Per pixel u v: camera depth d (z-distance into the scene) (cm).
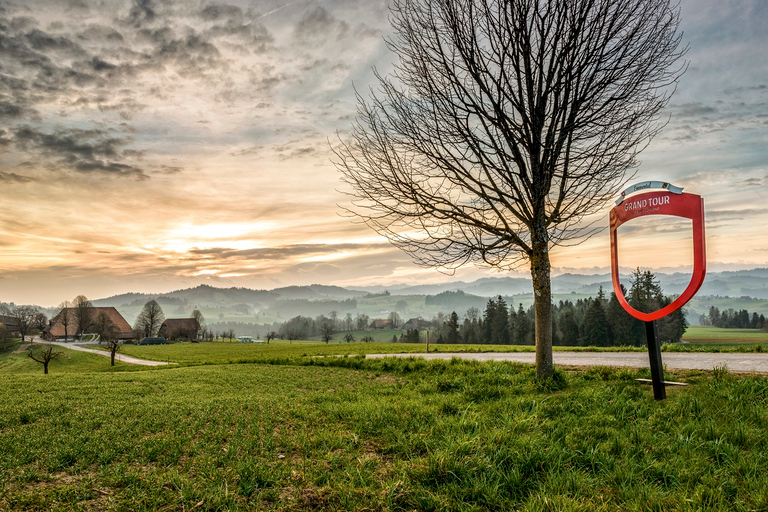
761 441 568
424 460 576
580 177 981
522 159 1004
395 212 1075
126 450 679
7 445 700
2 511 457
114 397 1213
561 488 485
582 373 1138
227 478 552
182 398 1195
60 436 755
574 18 925
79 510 458
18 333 14262
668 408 735
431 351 3173
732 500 446
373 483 530
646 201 840
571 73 946
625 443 598
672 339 7250
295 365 2211
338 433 759
